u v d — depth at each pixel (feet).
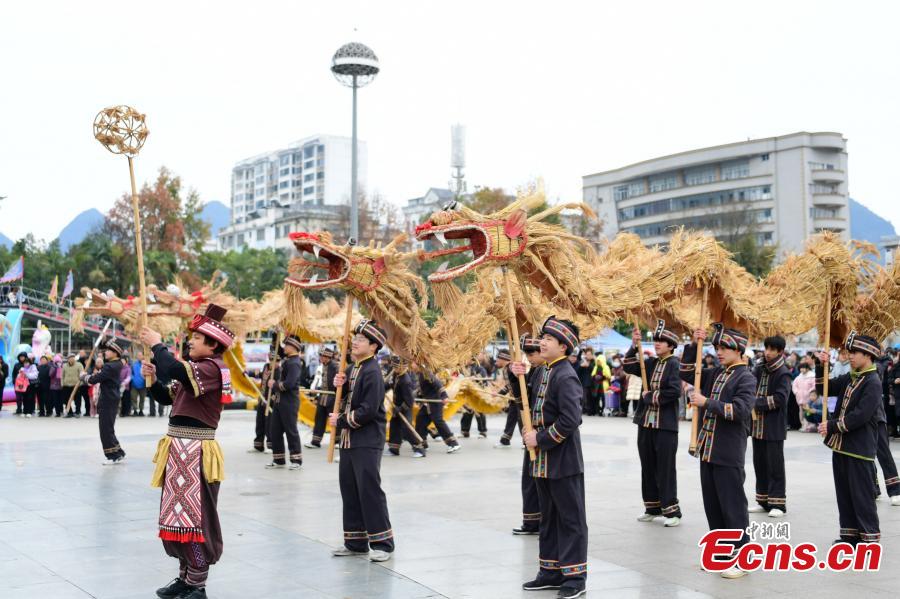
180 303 46.78
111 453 43.37
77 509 30.96
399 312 33.83
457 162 176.04
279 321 49.88
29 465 42.93
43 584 21.03
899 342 74.74
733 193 229.45
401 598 20.13
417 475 41.39
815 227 215.31
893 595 20.84
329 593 20.53
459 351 37.47
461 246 27.20
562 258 26.73
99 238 163.63
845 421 25.02
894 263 34.01
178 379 19.25
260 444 50.21
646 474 29.89
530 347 26.58
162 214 163.63
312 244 31.42
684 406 69.36
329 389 51.57
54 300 128.88
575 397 20.92
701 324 29.58
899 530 28.55
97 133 21.43
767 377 31.55
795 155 219.00
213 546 19.74
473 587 21.16
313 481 38.75
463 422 60.75
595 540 26.81
